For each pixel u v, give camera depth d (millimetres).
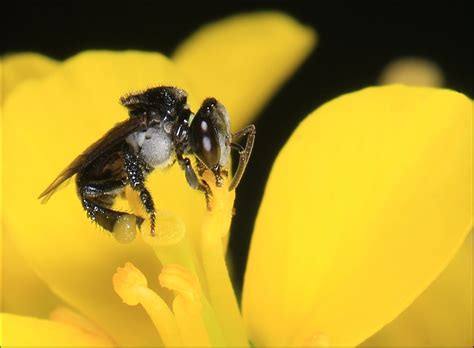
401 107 53
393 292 52
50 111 55
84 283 54
